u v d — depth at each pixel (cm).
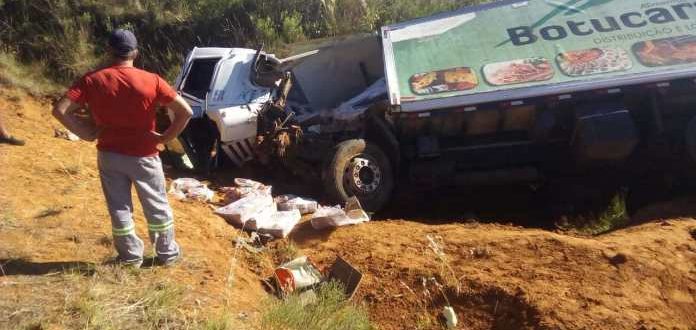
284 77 967
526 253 609
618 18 895
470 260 609
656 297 541
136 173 479
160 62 1376
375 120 893
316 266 624
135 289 468
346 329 498
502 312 530
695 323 528
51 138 922
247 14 1425
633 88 827
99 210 629
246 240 665
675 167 914
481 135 902
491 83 847
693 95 848
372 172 859
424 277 577
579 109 839
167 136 481
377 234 692
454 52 901
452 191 964
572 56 858
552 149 908
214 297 490
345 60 1114
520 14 934
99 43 1386
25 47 1338
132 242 497
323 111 995
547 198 936
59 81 1297
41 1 1390
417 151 887
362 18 1434
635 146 842
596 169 919
